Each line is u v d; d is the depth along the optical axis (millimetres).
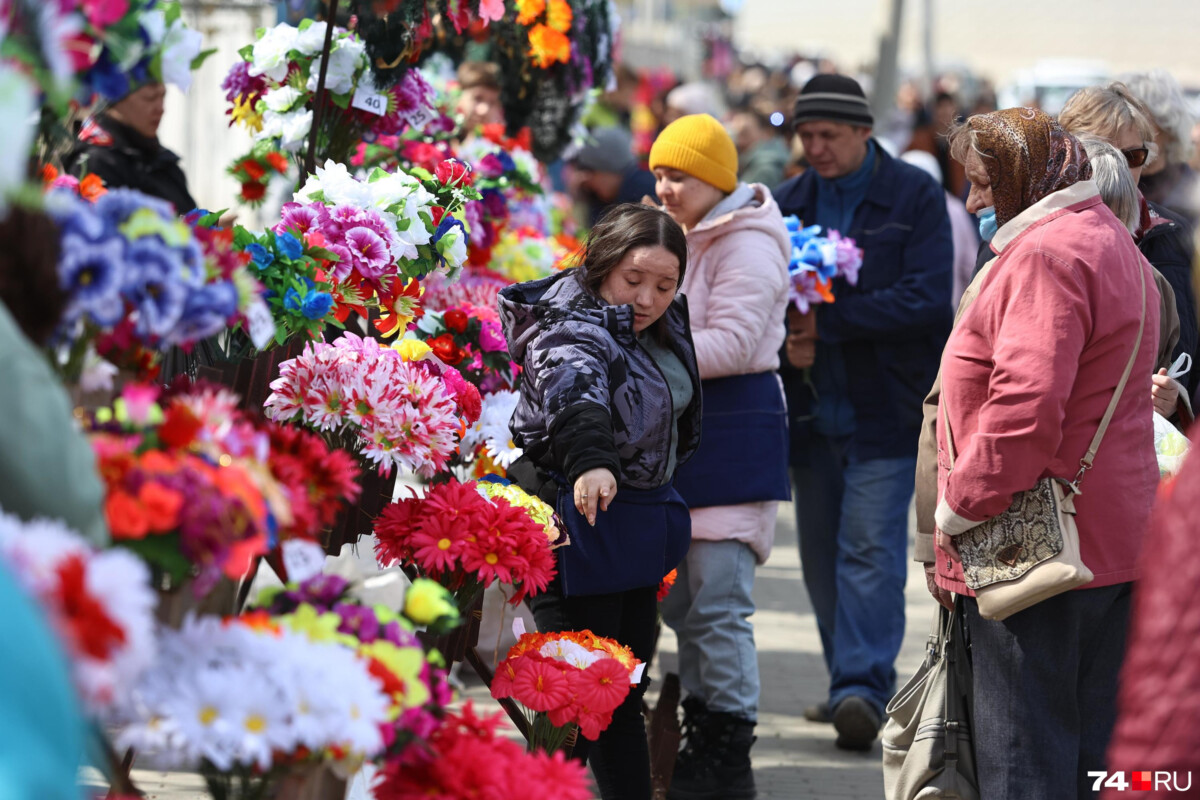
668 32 71000
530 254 10594
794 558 16750
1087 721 6266
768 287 8562
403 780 4273
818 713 10375
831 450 10156
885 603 9773
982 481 5961
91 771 6258
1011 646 6137
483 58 10859
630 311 6531
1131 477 6121
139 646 3230
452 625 4758
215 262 4195
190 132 16531
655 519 6684
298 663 3803
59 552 3166
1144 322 6172
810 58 60281
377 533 6129
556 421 6238
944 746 6355
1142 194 8109
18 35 3498
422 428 6031
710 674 8367
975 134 6410
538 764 4504
